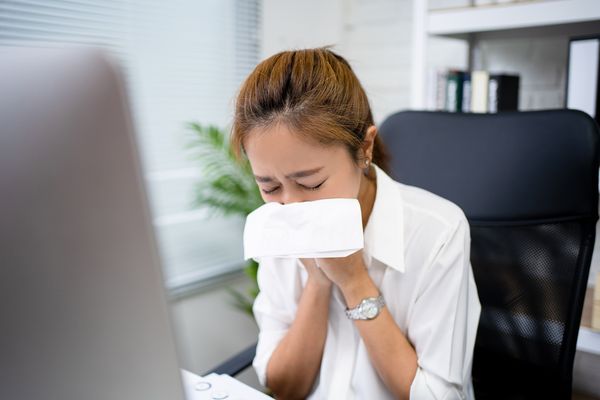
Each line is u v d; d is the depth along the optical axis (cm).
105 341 32
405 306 90
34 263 31
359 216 68
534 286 99
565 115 99
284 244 69
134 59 183
